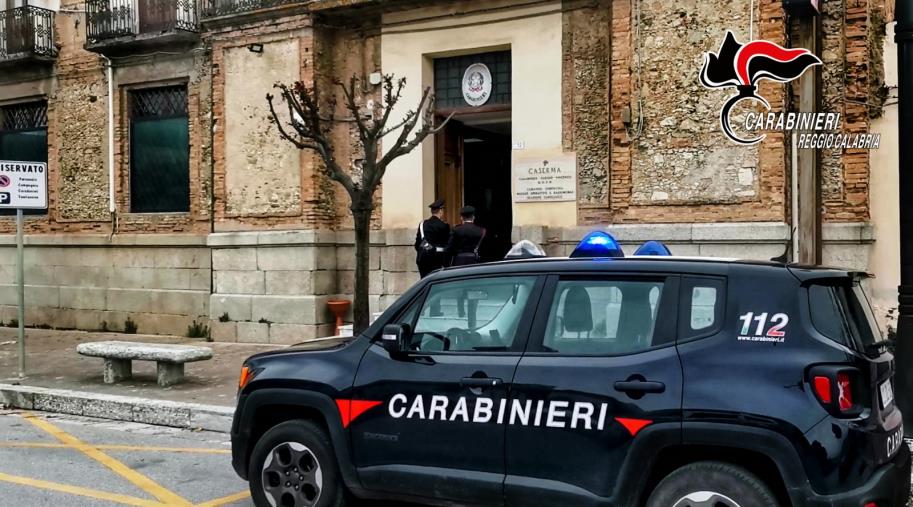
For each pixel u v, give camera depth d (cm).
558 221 1237
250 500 606
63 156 1680
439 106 1375
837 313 410
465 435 455
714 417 393
